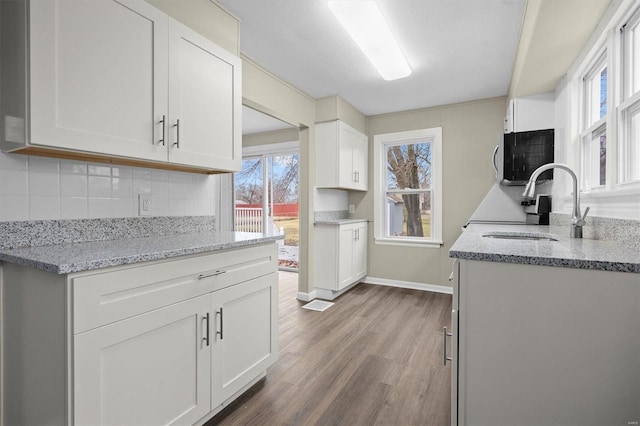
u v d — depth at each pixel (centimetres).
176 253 129
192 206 208
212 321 148
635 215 125
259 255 177
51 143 115
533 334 102
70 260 104
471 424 110
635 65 146
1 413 125
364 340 249
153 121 149
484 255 107
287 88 319
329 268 363
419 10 201
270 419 156
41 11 112
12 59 116
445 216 391
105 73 131
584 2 152
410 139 413
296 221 532
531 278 102
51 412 105
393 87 332
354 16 200
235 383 161
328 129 365
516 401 105
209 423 152
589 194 173
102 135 130
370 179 438
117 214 166
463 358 110
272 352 188
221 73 186
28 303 112
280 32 229
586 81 213
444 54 258
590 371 96
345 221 371
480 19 210
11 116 118
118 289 111
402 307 332
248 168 564
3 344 124
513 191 304
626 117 148
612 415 94
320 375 197
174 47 159
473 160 376
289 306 337
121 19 136
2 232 126
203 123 174
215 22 193
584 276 96
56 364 103
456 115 384
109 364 109
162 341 127
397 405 168
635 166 144
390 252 423
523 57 213
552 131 252
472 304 109
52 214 142
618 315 93
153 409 123
